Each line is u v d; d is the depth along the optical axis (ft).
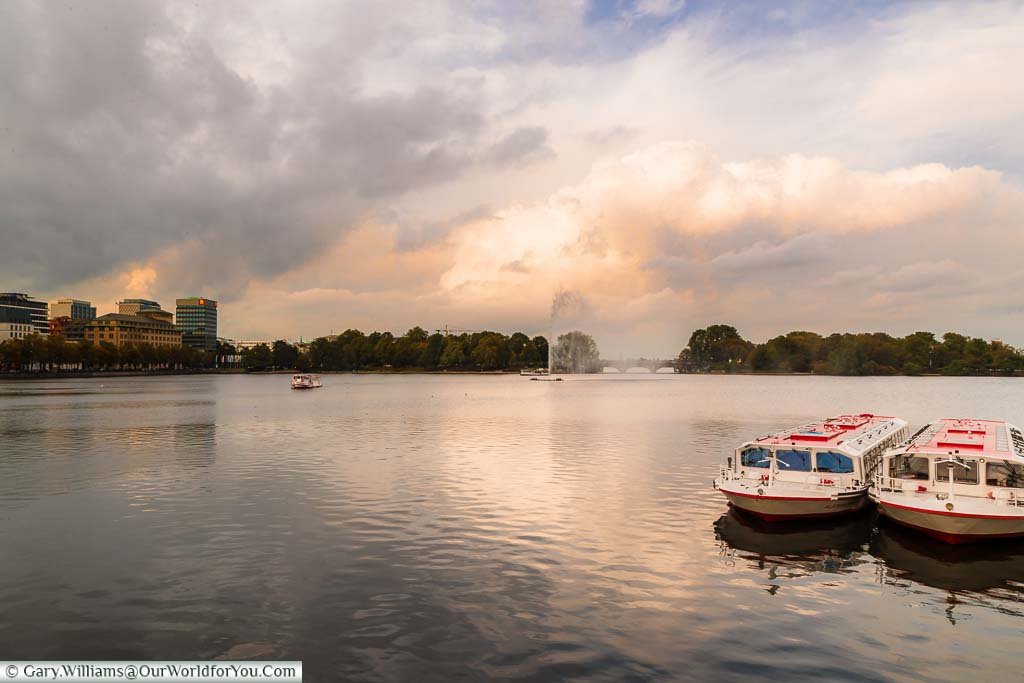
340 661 59.57
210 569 83.41
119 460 170.91
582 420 285.84
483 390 607.37
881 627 67.46
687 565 85.66
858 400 445.78
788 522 106.22
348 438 218.59
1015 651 62.49
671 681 56.54
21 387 622.54
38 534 99.81
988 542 95.71
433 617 68.64
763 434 228.84
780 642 63.77
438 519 107.45
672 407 372.17
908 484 105.19
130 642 63.62
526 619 68.33
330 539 96.07
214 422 277.03
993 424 151.43
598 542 94.94
